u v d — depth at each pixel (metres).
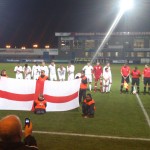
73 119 12.64
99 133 10.46
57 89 14.45
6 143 3.03
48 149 8.77
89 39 60.22
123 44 59.62
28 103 14.49
